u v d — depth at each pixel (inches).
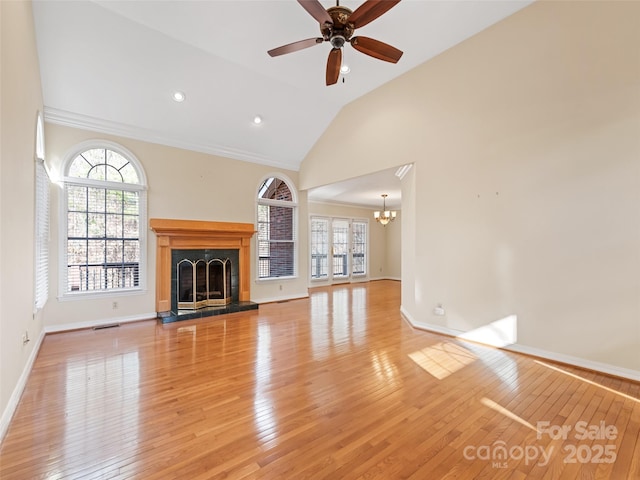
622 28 109.0
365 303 256.7
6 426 79.3
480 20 138.9
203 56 161.3
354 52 158.4
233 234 228.4
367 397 97.3
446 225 161.6
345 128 222.2
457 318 158.1
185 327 178.5
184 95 180.9
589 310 116.8
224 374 114.9
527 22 131.2
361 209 414.0
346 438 76.8
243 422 83.7
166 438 76.7
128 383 107.1
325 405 92.5
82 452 71.3
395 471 65.4
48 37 135.4
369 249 420.8
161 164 201.8
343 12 99.8
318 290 334.3
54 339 154.9
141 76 163.8
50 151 163.9
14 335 90.4
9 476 63.6
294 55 160.6
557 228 124.3
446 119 161.0
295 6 127.0
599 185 114.2
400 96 183.5
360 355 134.4
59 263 165.9
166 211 203.2
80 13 130.2
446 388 103.2
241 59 163.9
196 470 65.7
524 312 133.6
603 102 113.0
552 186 125.4
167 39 148.5
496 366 121.4
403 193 215.2
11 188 85.2
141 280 192.9
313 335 164.4
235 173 235.9
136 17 133.5
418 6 128.7
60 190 166.4
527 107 131.8
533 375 113.1
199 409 90.3
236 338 158.9
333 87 195.6
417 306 177.8
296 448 73.0
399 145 185.3
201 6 127.1
